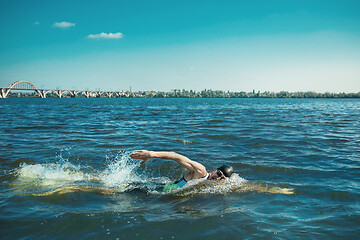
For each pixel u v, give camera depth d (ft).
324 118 67.46
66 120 62.69
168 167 21.90
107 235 10.20
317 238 9.97
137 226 11.00
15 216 11.87
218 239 9.95
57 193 15.06
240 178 17.85
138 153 15.64
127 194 15.40
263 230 10.63
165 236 10.17
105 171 20.42
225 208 13.08
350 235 10.18
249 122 56.39
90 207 13.16
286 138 35.01
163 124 53.16
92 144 31.09
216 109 125.59
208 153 26.37
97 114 86.84
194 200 14.32
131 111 107.34
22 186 16.31
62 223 11.21
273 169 20.54
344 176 18.45
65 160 23.40
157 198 14.74
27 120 62.08
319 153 26.16
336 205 13.25
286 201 13.91
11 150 27.30
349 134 38.42
